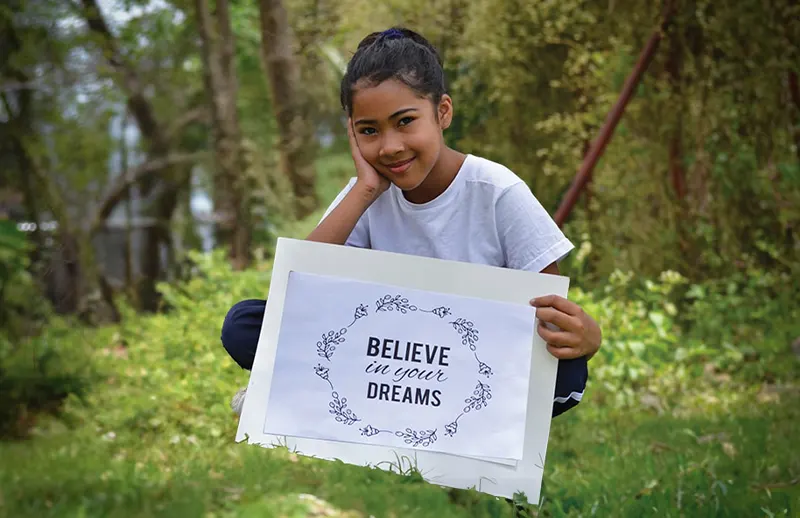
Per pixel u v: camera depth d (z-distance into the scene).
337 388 2.91
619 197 8.27
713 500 3.41
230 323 3.21
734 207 7.80
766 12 7.18
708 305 7.33
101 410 4.93
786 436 4.70
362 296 2.93
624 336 6.30
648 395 6.04
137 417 4.54
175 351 6.12
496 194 3.13
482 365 2.96
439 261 2.95
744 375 6.55
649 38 7.43
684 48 7.68
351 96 2.96
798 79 7.34
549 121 8.10
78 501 2.43
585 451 4.60
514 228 3.13
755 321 7.34
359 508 2.55
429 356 2.94
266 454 2.93
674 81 7.77
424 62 2.96
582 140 8.29
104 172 14.20
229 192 12.27
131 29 13.96
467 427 2.94
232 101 12.54
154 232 17.84
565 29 8.50
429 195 3.18
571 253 8.50
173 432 4.24
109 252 20.67
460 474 2.94
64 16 11.59
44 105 11.43
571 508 3.31
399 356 2.93
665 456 4.33
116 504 2.39
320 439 2.90
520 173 8.93
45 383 5.44
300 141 11.61
